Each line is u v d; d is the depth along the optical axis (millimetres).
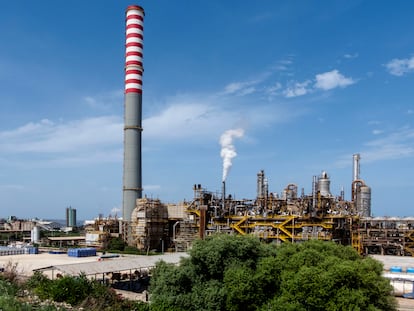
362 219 130375
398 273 84375
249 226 123125
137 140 149625
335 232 116000
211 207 132500
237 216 127688
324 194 133875
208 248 55844
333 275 44281
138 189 148875
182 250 129625
